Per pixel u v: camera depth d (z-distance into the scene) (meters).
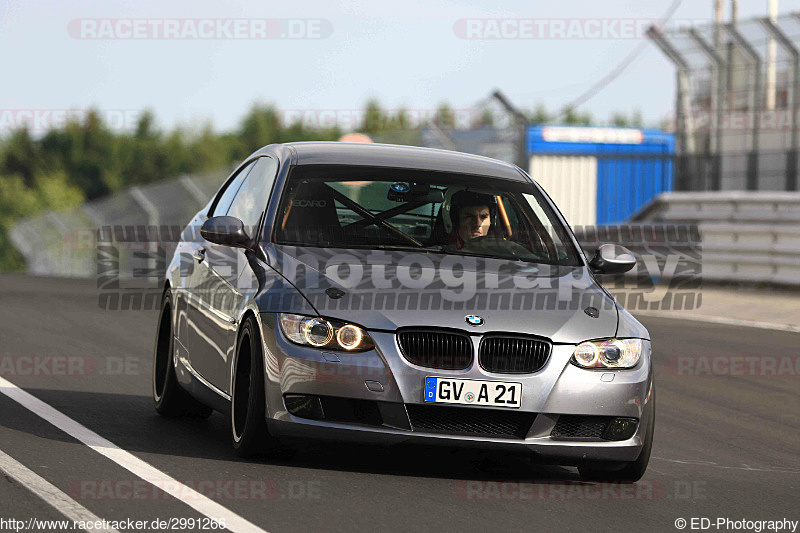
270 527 10.38
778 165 52.56
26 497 11.11
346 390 12.53
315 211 14.86
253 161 17.17
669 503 12.74
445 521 11.03
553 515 11.68
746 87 53.75
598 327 13.31
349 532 10.40
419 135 62.00
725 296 39.88
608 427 13.09
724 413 19.83
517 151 62.34
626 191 64.06
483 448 12.65
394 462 13.79
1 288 39.16
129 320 30.25
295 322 12.83
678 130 56.38
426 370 12.59
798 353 27.36
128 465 12.77
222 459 13.38
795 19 51.56
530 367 12.88
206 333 15.07
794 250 40.25
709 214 43.97
